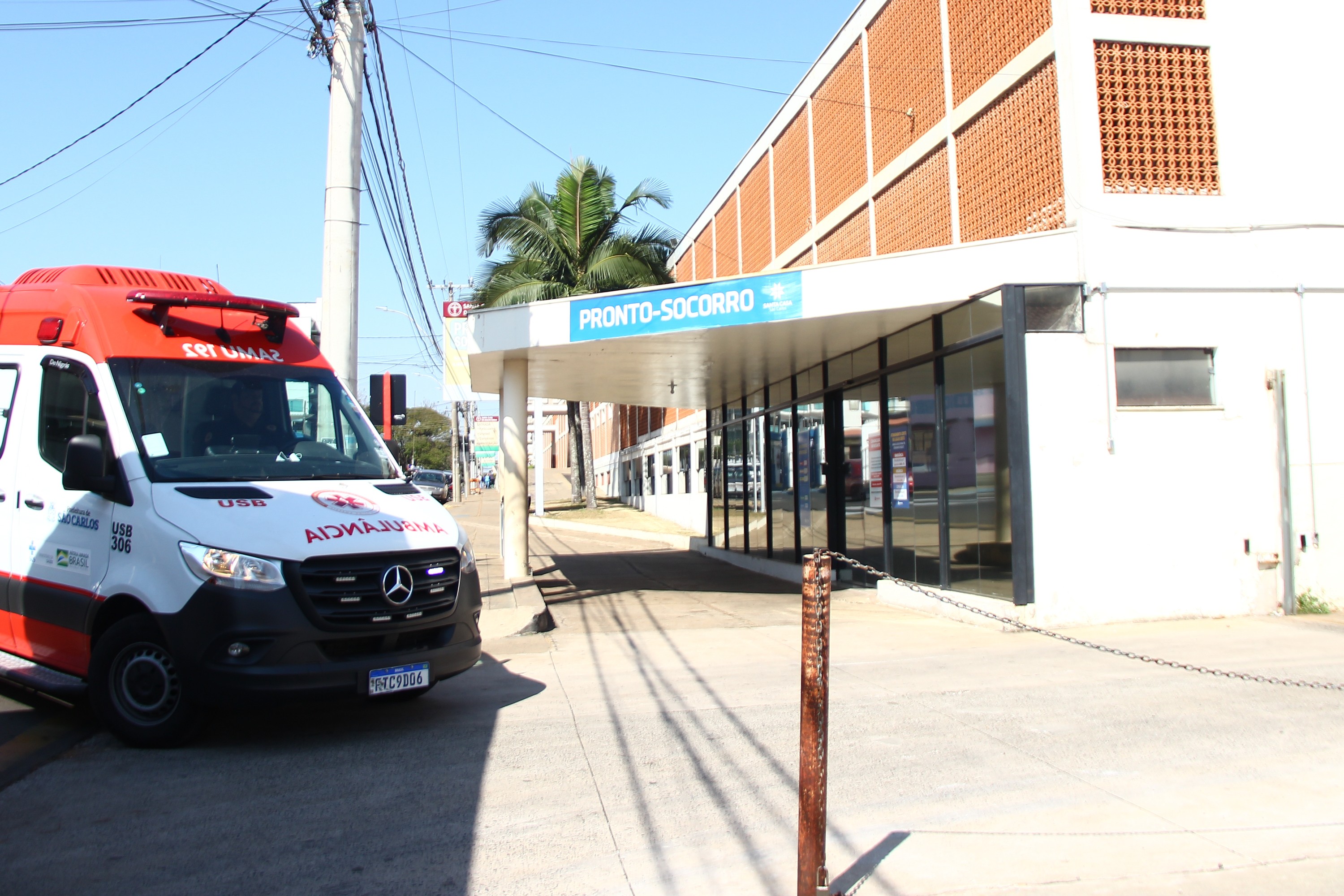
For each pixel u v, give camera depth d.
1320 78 10.92
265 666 5.71
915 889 3.96
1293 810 4.82
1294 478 10.63
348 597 5.97
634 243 32.28
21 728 6.66
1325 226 10.77
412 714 7.07
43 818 4.89
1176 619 10.34
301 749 6.12
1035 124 11.37
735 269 25.36
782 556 17.83
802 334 12.70
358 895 3.98
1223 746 5.88
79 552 6.50
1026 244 10.43
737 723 6.62
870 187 16.00
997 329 10.36
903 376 12.72
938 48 13.67
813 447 16.14
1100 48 10.70
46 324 7.12
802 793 3.78
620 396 19.77
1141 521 10.31
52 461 6.86
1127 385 10.45
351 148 11.34
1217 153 10.80
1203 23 10.87
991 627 10.41
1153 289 10.44
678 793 5.18
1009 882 4.02
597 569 19.42
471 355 13.56
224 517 6.03
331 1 11.34
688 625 11.48
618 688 7.91
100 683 6.13
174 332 7.05
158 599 5.90
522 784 5.38
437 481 43.88
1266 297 10.66
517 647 9.88
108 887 4.07
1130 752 5.80
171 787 5.37
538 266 31.81
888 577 5.64
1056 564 10.14
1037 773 5.44
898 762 5.67
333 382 7.67
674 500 32.53
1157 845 4.40
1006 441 10.33
